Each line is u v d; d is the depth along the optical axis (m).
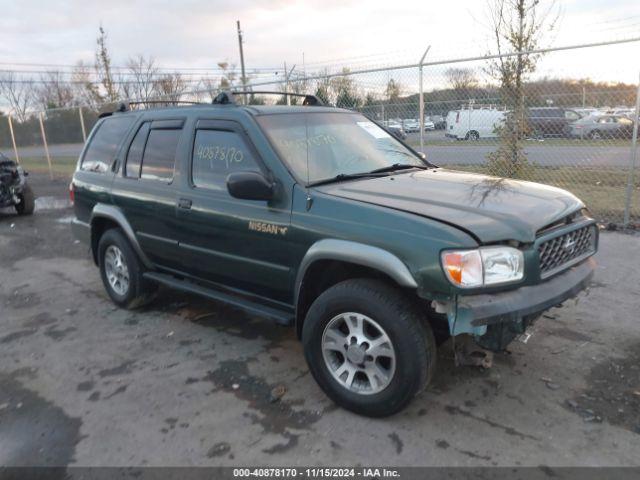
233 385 3.74
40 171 20.00
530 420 3.17
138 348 4.41
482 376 3.67
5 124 23.48
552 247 3.12
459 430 3.10
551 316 4.59
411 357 2.97
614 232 7.27
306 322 3.40
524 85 8.91
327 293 3.26
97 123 5.63
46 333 4.81
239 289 4.08
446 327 3.18
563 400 3.35
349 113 4.65
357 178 3.79
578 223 3.40
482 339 2.95
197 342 4.47
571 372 3.68
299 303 3.51
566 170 9.45
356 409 3.26
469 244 2.79
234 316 5.00
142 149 4.78
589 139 8.64
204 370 3.97
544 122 8.88
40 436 3.24
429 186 3.62
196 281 4.52
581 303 4.84
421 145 9.10
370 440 3.05
